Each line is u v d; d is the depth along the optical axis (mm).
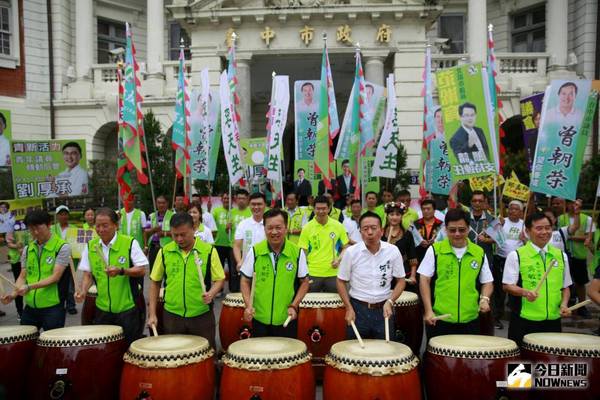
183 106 10344
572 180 7242
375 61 17734
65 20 22578
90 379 4707
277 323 5188
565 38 20875
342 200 13672
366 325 5184
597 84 7418
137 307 5648
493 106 8742
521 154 14531
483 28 20172
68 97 22219
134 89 8938
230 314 6262
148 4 21453
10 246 9508
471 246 5074
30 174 10875
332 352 4512
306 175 10797
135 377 4453
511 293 5062
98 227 5457
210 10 17672
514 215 8250
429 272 5109
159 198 9711
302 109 10711
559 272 5070
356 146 9641
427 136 9711
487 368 4348
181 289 5230
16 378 5012
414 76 17875
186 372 4449
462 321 5012
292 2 17547
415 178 17781
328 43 17797
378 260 5191
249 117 18047
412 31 17797
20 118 21531
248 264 5242
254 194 7750
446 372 4434
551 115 7344
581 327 8117
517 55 20531
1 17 21297
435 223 8227
